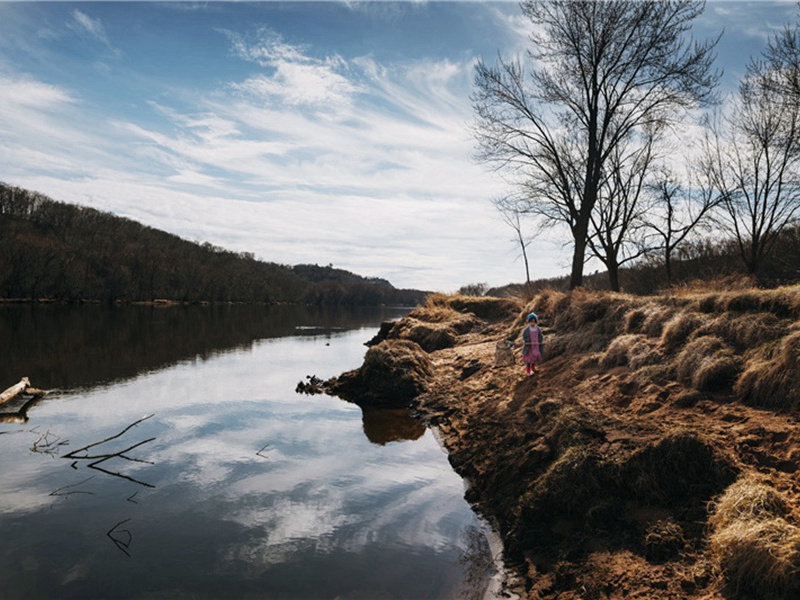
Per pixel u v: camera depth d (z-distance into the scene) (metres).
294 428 12.02
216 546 6.25
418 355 16.16
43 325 41.72
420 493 7.89
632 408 7.86
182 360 24.50
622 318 11.81
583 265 19.14
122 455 10.01
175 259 120.50
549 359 12.79
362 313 110.38
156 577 5.52
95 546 6.26
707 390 7.52
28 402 14.96
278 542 6.35
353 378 16.31
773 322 8.02
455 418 11.64
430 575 5.51
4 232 96.81
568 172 20.41
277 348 30.69
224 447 10.52
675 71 17.94
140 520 7.03
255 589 5.27
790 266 21.28
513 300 25.09
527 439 7.82
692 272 25.06
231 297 123.38
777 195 20.14
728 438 5.96
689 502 5.15
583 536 5.30
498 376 13.12
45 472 9.05
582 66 18.95
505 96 20.25
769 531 4.02
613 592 4.40
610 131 20.44
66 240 114.69
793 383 6.37
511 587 5.10
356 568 5.70
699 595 4.01
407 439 11.02
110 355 25.75
